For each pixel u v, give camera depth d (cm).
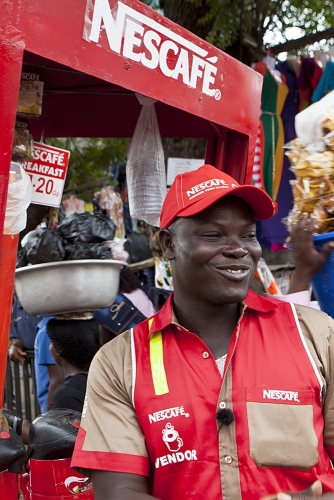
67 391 281
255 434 148
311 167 210
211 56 223
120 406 158
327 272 206
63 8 158
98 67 170
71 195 638
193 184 169
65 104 314
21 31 146
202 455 149
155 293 359
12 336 495
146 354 162
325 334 161
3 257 165
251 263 165
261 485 145
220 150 278
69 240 276
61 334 292
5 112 144
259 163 492
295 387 152
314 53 505
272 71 493
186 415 151
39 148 242
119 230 650
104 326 334
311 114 213
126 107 311
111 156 701
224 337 166
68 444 203
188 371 157
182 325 169
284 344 159
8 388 516
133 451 152
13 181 168
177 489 149
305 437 148
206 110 223
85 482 206
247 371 156
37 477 206
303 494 137
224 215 160
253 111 260
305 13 596
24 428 270
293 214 220
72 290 260
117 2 175
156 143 274
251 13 544
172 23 199
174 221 168
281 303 169
